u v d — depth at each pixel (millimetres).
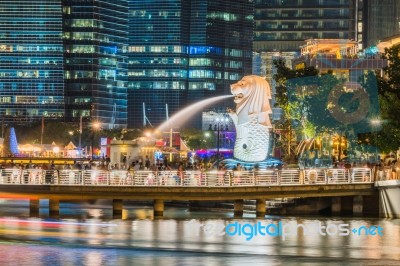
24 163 198375
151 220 116562
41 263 72188
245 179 127750
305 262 74375
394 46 166500
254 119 147500
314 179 130750
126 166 170125
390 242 93250
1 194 120625
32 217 119812
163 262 73312
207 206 143500
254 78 149500
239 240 93812
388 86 165250
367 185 131500
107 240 91875
